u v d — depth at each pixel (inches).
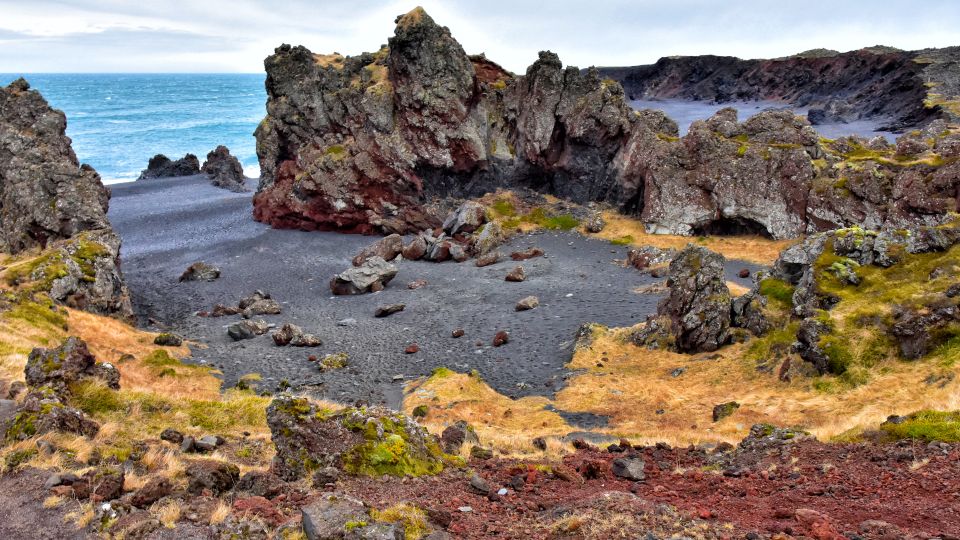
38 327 1615.4
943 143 2731.3
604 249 3120.1
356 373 1772.9
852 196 2783.0
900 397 1126.4
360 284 2674.7
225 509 531.5
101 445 777.6
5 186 2706.7
